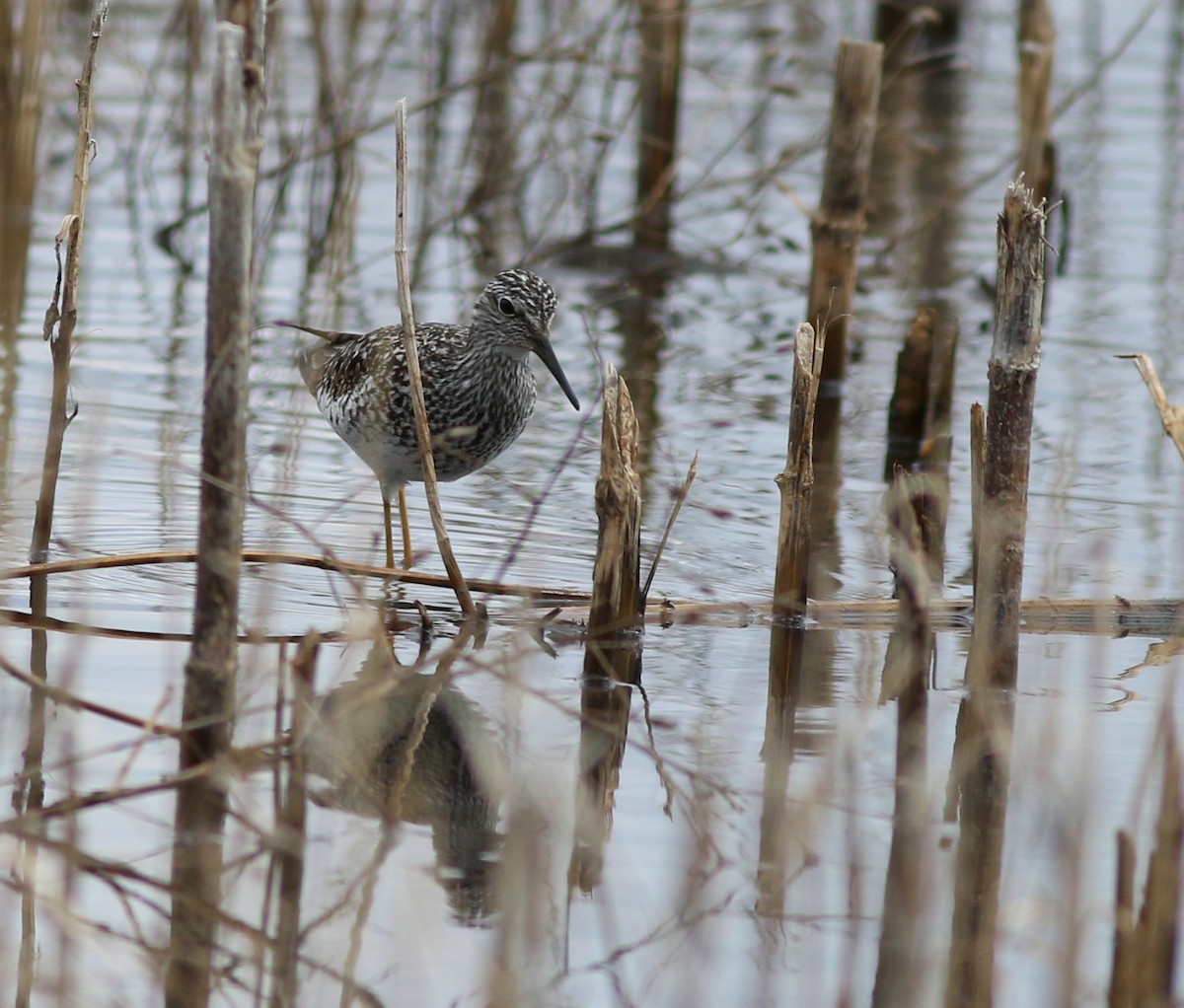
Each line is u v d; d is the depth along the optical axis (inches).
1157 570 490.3
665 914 311.3
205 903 310.2
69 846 313.7
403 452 507.2
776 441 618.8
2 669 381.1
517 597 469.4
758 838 339.9
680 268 835.4
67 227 438.6
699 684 417.7
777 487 573.0
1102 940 306.7
